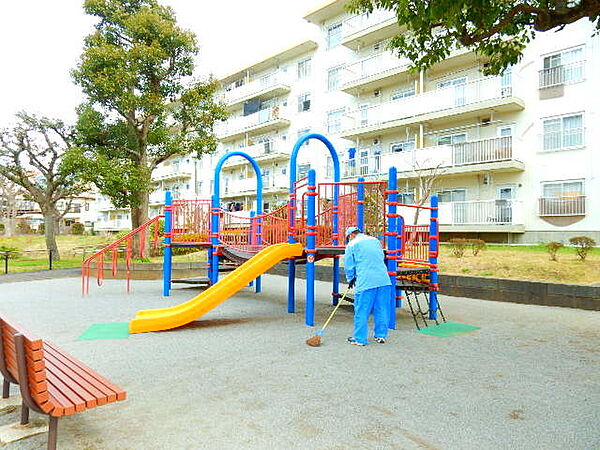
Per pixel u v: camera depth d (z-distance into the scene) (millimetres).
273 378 3986
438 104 18953
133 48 14719
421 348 5145
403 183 20609
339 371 4215
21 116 18234
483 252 13648
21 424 2961
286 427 2957
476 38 6305
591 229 15727
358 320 5328
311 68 26672
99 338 5547
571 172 16312
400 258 7348
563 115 16516
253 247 8938
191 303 6496
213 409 3260
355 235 5766
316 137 7582
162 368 4273
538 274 9797
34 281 12602
